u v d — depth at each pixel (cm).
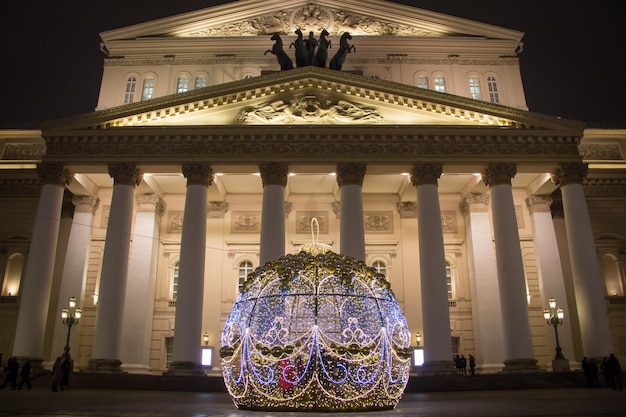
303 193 4422
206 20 4750
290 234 4338
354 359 1513
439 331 3197
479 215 4194
